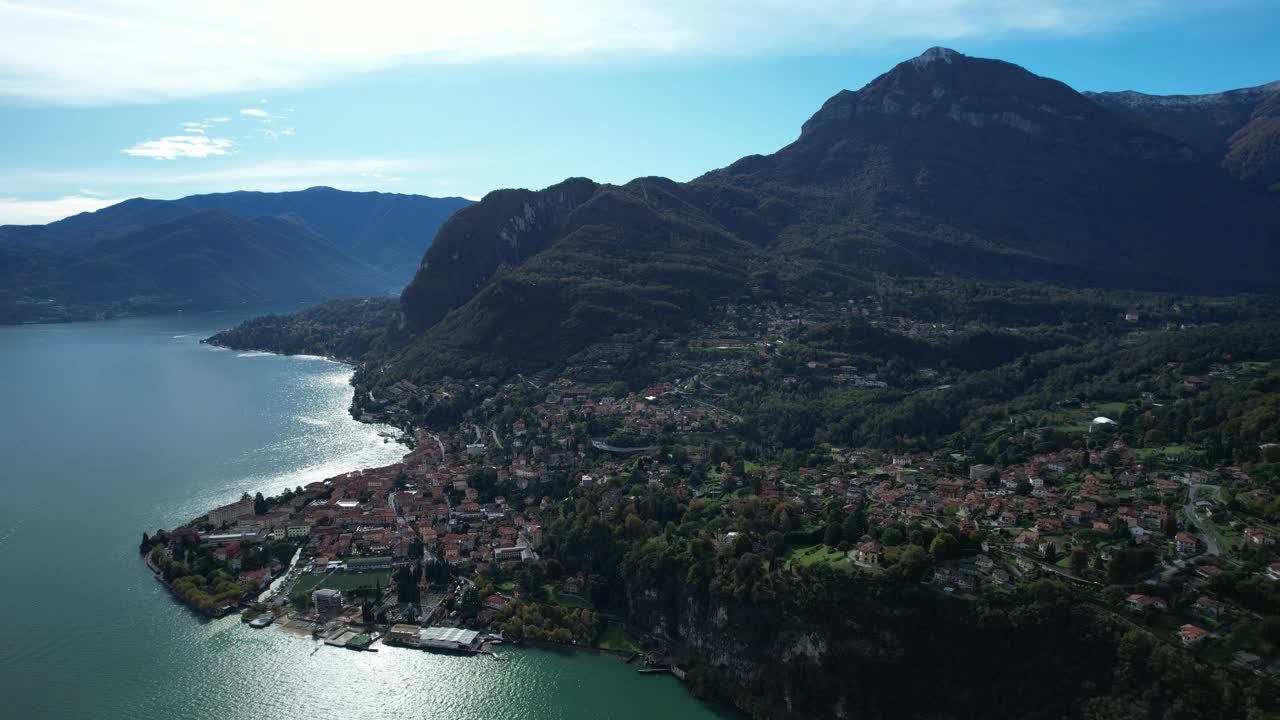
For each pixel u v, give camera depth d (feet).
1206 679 565.53
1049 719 593.42
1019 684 614.75
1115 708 575.38
